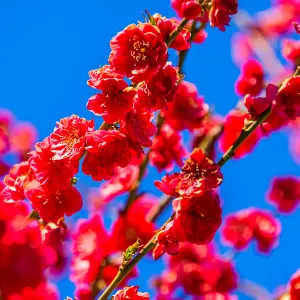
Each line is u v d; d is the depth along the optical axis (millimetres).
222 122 6551
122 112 3990
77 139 4035
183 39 4227
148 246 4051
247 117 4316
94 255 6125
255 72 6742
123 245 6207
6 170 6254
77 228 6250
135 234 6234
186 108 6418
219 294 6805
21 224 2680
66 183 3984
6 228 2549
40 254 2516
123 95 3988
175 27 4164
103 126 4121
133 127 4023
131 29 3957
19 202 4191
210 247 7105
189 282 6867
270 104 4152
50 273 6000
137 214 6320
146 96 3938
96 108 4020
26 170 4332
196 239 3941
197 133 6578
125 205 6344
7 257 2455
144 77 3896
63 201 4102
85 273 6078
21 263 2465
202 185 3854
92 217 6273
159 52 3920
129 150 3998
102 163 3990
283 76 6727
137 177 6359
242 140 4078
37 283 2475
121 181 6379
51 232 4586
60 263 6008
